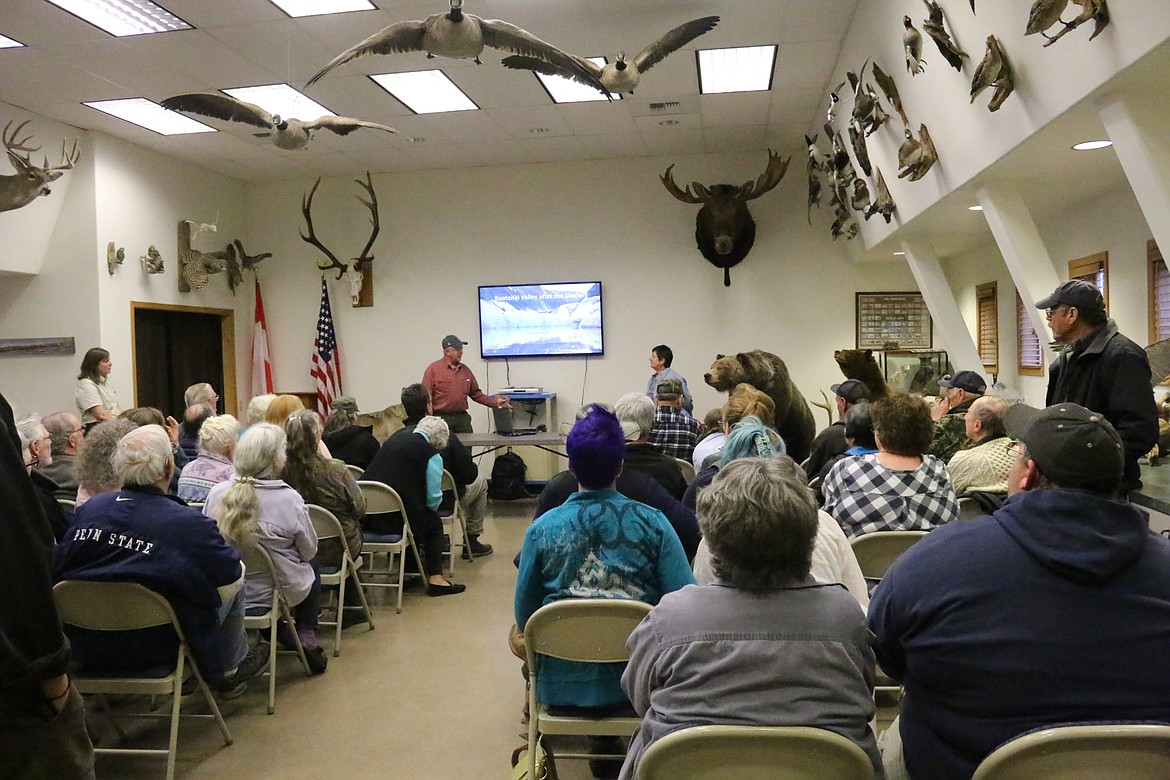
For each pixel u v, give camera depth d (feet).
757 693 4.14
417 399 16.14
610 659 6.39
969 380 12.66
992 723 3.96
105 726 9.37
